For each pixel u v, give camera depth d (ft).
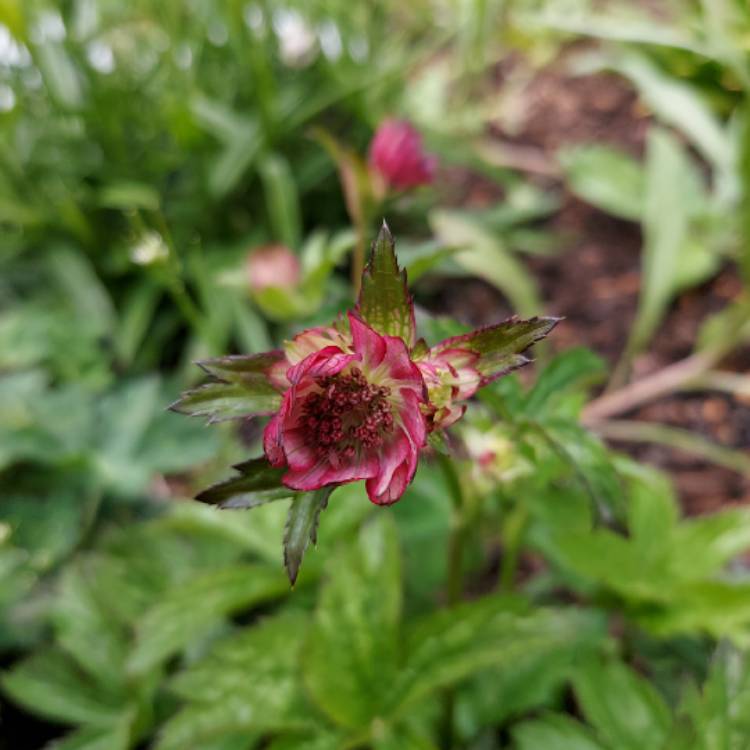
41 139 0.97
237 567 0.54
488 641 0.46
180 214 0.97
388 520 0.49
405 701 0.45
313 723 0.46
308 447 0.36
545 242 1.00
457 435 0.46
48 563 0.66
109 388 0.89
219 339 0.89
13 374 0.84
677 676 0.55
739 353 0.84
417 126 1.07
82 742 0.52
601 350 0.87
